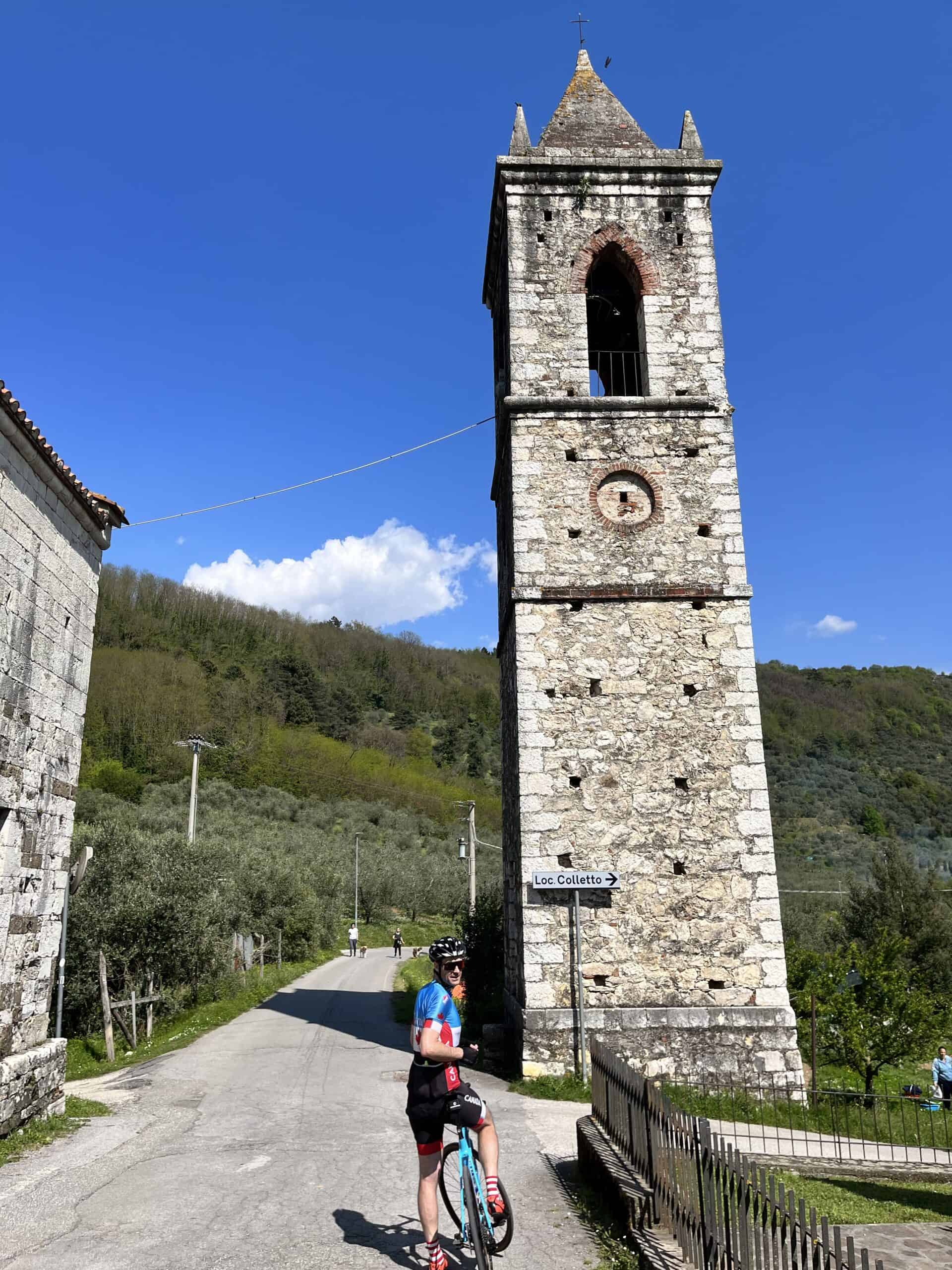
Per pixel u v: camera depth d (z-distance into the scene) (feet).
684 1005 40.52
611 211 51.01
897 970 66.59
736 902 41.96
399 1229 20.15
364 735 323.37
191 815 102.94
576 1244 19.44
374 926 191.83
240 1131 30.48
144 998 59.57
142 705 253.44
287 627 411.34
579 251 50.37
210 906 71.72
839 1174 30.12
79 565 36.06
